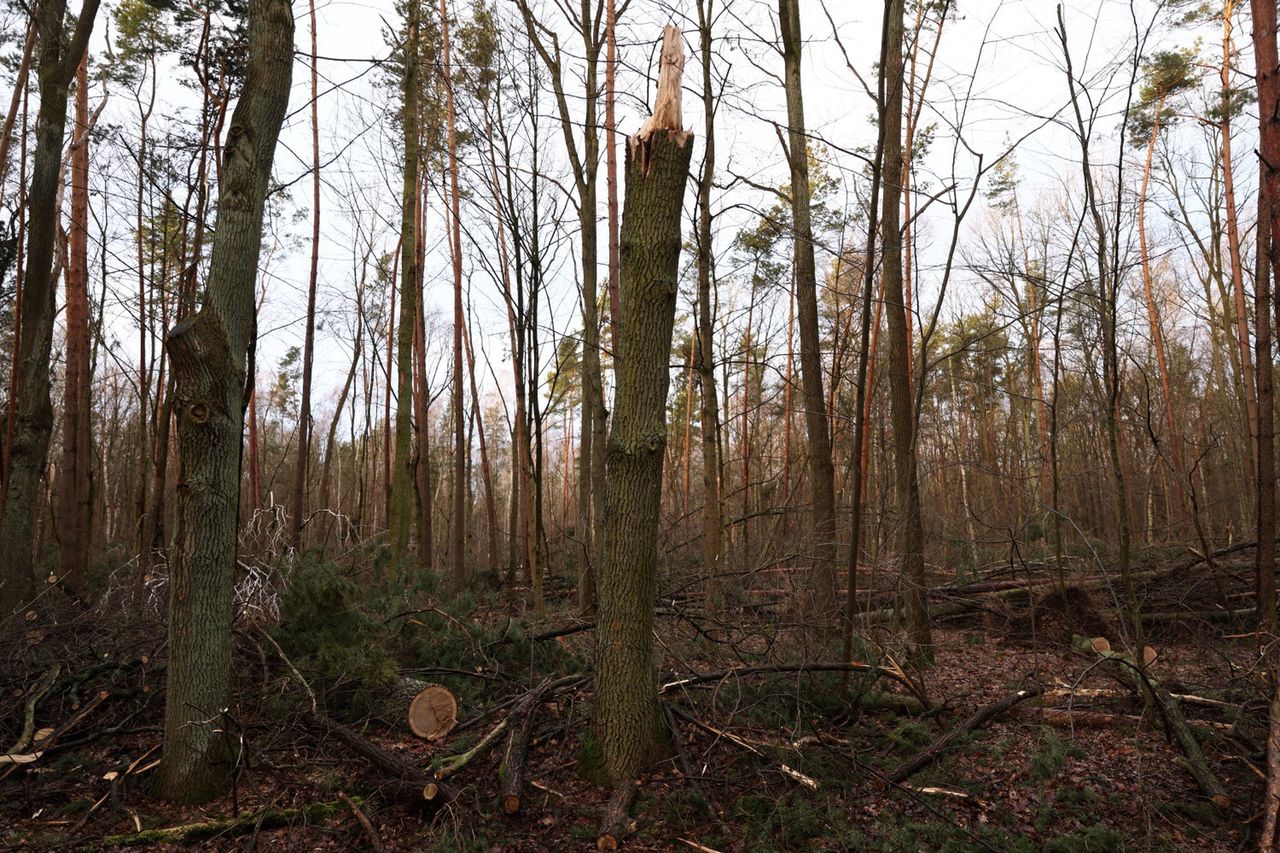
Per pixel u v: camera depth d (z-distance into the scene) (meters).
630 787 4.50
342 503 30.69
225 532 4.67
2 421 11.88
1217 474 19.27
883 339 15.80
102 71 14.19
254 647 6.25
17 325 11.23
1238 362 18.69
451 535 20.58
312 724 5.34
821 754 5.03
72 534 11.12
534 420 11.50
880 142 5.83
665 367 4.73
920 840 4.16
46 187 8.32
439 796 4.57
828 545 7.55
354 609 6.30
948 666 7.90
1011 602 10.17
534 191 11.22
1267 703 5.25
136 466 23.91
